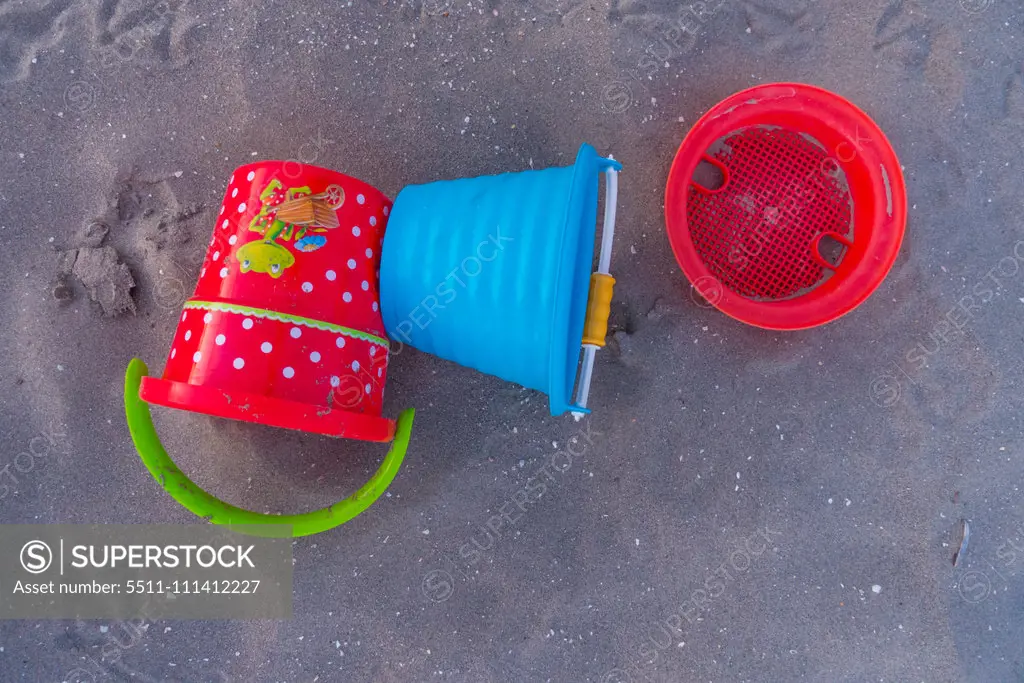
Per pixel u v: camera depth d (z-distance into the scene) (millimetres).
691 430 1402
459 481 1397
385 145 1406
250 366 979
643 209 1410
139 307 1363
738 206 1395
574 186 954
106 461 1364
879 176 1288
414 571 1389
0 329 1362
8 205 1372
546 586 1389
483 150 1407
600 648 1388
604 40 1403
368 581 1385
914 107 1407
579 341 1120
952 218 1405
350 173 1403
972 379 1404
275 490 1377
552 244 958
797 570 1399
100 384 1362
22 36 1382
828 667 1392
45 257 1364
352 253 1077
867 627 1396
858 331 1405
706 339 1404
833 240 1399
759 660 1392
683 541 1395
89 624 1357
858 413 1405
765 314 1281
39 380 1357
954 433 1403
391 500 1392
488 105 1406
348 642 1380
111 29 1379
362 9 1396
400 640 1381
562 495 1400
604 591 1392
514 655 1382
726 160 1395
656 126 1410
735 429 1404
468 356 1138
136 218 1376
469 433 1401
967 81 1404
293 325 993
